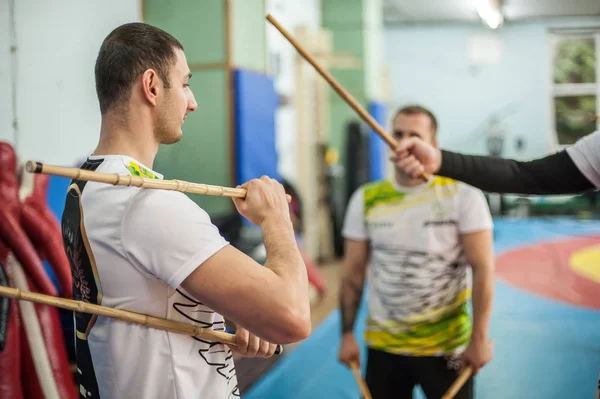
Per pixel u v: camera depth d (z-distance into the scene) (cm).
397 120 236
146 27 129
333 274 701
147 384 122
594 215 1176
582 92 1250
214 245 118
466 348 217
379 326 231
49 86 326
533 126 1253
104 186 124
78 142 344
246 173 500
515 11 1160
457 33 1277
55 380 218
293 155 754
